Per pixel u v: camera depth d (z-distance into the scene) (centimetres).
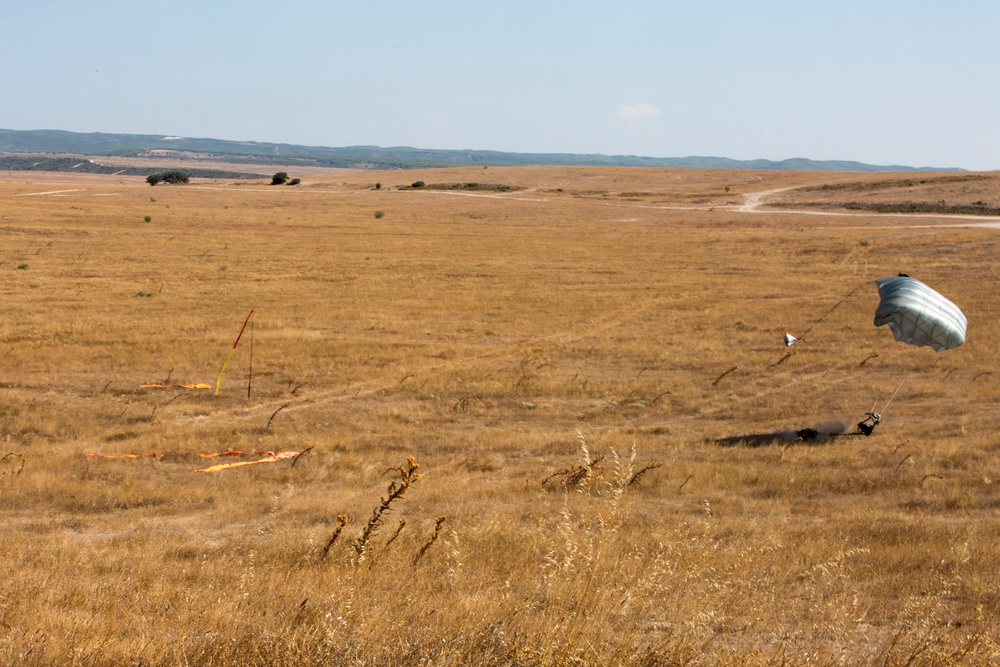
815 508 1218
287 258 5406
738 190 11381
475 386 2278
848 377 2434
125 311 3466
